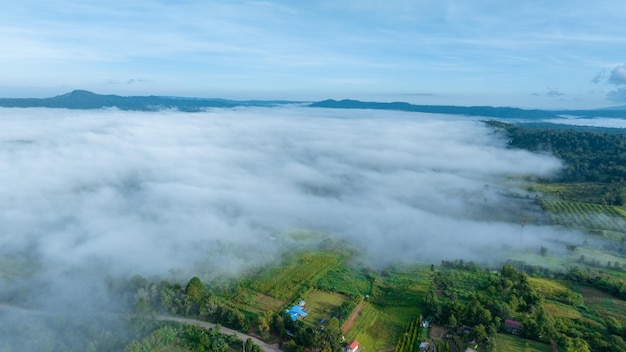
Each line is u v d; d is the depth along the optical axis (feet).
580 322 474.90
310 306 522.47
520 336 451.12
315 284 574.97
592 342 433.48
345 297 548.72
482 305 493.36
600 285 570.87
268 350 434.30
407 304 533.14
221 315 481.05
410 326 479.00
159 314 493.36
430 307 497.87
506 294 533.55
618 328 458.50
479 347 434.71
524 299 515.50
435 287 562.66
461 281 586.86
